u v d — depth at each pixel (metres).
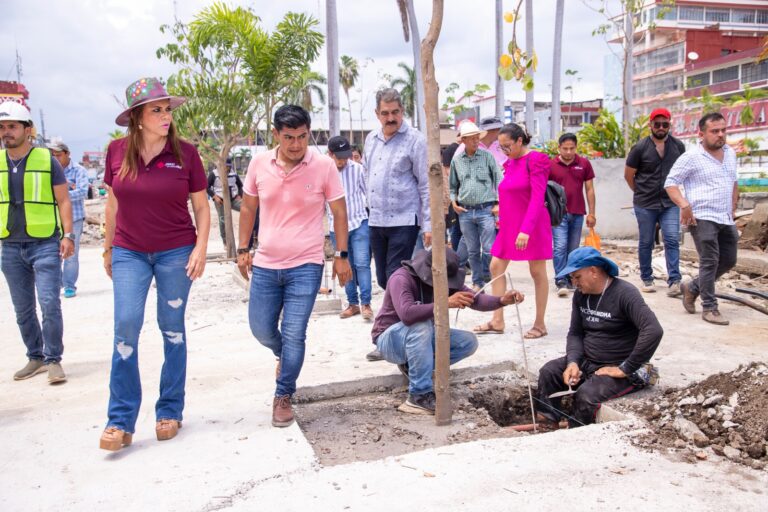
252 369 5.55
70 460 3.80
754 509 3.07
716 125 6.34
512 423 5.06
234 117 11.85
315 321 7.24
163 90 3.86
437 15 3.89
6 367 5.89
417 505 3.16
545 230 6.14
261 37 11.38
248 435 4.11
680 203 6.57
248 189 4.38
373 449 4.09
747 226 10.33
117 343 3.89
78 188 9.16
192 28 11.26
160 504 3.25
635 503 3.14
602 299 4.63
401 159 5.99
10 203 5.21
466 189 8.07
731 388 4.07
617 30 16.73
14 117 5.12
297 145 4.05
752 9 56.16
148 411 4.58
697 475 3.41
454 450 3.75
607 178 13.72
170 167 3.96
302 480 3.46
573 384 4.64
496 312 6.42
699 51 52.78
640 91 56.72
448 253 4.63
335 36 13.41
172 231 4.03
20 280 5.37
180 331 4.14
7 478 3.60
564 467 3.51
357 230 7.19
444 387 4.41
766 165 20.30
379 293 8.78
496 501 3.17
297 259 4.23
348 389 5.09
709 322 6.63
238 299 8.66
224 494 3.33
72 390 5.14
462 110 36.81
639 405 4.36
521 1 4.24
